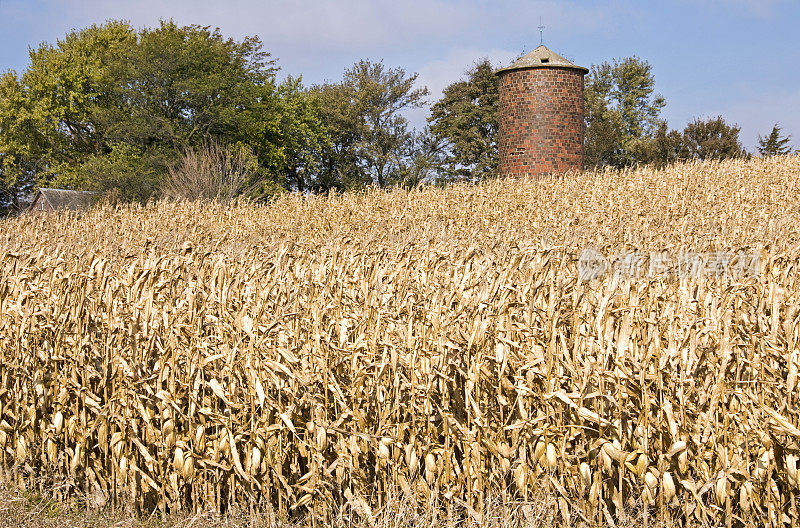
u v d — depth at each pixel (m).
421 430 4.88
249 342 4.91
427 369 4.79
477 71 57.56
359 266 6.86
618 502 4.57
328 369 4.91
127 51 43.09
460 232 14.48
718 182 21.66
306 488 4.80
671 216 16.53
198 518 4.98
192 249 7.39
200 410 4.86
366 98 60.31
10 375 5.67
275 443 4.89
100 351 5.45
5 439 5.59
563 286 5.25
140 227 18.95
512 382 4.87
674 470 4.58
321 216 19.25
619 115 67.69
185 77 42.69
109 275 5.92
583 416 4.44
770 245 8.03
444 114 60.12
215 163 34.44
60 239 14.33
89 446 5.50
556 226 15.36
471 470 4.78
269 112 52.41
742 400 4.48
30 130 53.41
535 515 4.68
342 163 61.50
